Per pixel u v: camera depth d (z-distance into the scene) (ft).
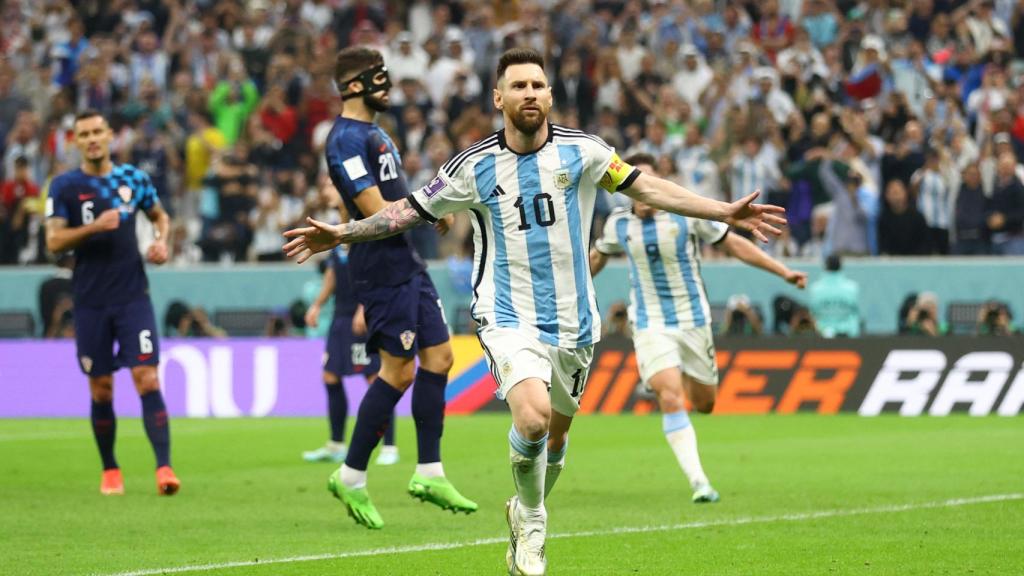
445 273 127.03
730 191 126.82
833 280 113.19
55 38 164.45
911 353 106.32
